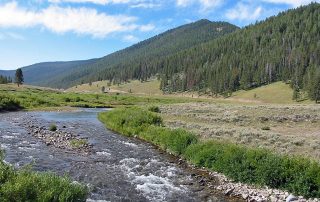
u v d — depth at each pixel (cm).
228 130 3581
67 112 6725
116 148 3006
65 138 3328
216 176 2198
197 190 1928
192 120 4925
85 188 1447
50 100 8794
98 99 11025
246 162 2089
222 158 2255
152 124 3912
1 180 1295
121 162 2492
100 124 4716
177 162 2553
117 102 10612
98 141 3322
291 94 16438
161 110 6291
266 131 3759
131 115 4353
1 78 17512
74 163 2359
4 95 7075
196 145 2602
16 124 4259
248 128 4012
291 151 2664
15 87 13912
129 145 3172
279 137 3228
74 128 4181
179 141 2798
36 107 7369
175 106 7294
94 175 2091
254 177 2006
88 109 7919
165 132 3209
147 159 2617
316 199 1738
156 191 1873
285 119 5062
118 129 4044
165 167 2392
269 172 1941
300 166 1930
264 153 2136
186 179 2125
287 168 1941
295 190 1836
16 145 2820
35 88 15300
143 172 2245
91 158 2564
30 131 3653
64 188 1325
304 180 1825
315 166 1867
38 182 1315
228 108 6550
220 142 2677
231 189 1928
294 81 17100
